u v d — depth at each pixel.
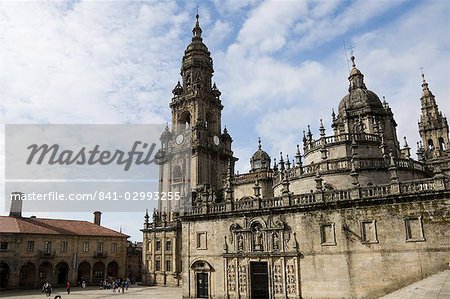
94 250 79.81
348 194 38.22
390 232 35.56
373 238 36.22
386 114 58.53
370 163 42.62
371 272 35.72
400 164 43.28
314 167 45.75
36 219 78.31
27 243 70.38
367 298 35.47
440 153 66.31
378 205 36.59
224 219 45.75
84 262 78.00
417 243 34.16
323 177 43.88
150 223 79.44
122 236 84.81
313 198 40.03
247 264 42.78
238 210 44.53
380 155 47.78
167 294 57.03
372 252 36.00
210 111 78.56
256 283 42.28
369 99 59.47
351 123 59.34
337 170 43.16
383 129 57.72
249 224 43.53
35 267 70.81
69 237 76.38
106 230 85.25
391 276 34.75
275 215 42.03
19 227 70.94
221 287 44.09
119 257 83.44
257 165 78.31
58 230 75.88
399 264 34.62
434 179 34.31
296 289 39.00
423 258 33.69
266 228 42.19
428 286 27.83
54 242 74.00
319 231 39.06
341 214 38.25
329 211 38.94
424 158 57.47
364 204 37.19
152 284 75.50
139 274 101.00
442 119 77.31
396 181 35.94
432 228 33.81
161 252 75.19
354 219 37.47
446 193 33.50
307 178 45.53
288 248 40.44
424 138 78.38
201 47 81.88
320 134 49.31
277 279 40.66
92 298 53.16
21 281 70.62
